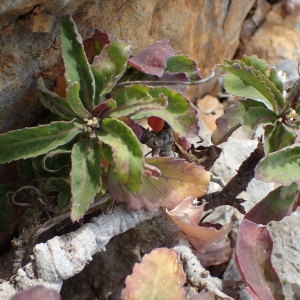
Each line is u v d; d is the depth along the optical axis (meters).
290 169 0.19
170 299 0.17
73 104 0.19
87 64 0.19
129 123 0.20
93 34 0.21
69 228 0.23
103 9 0.21
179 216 0.20
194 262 0.20
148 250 0.22
